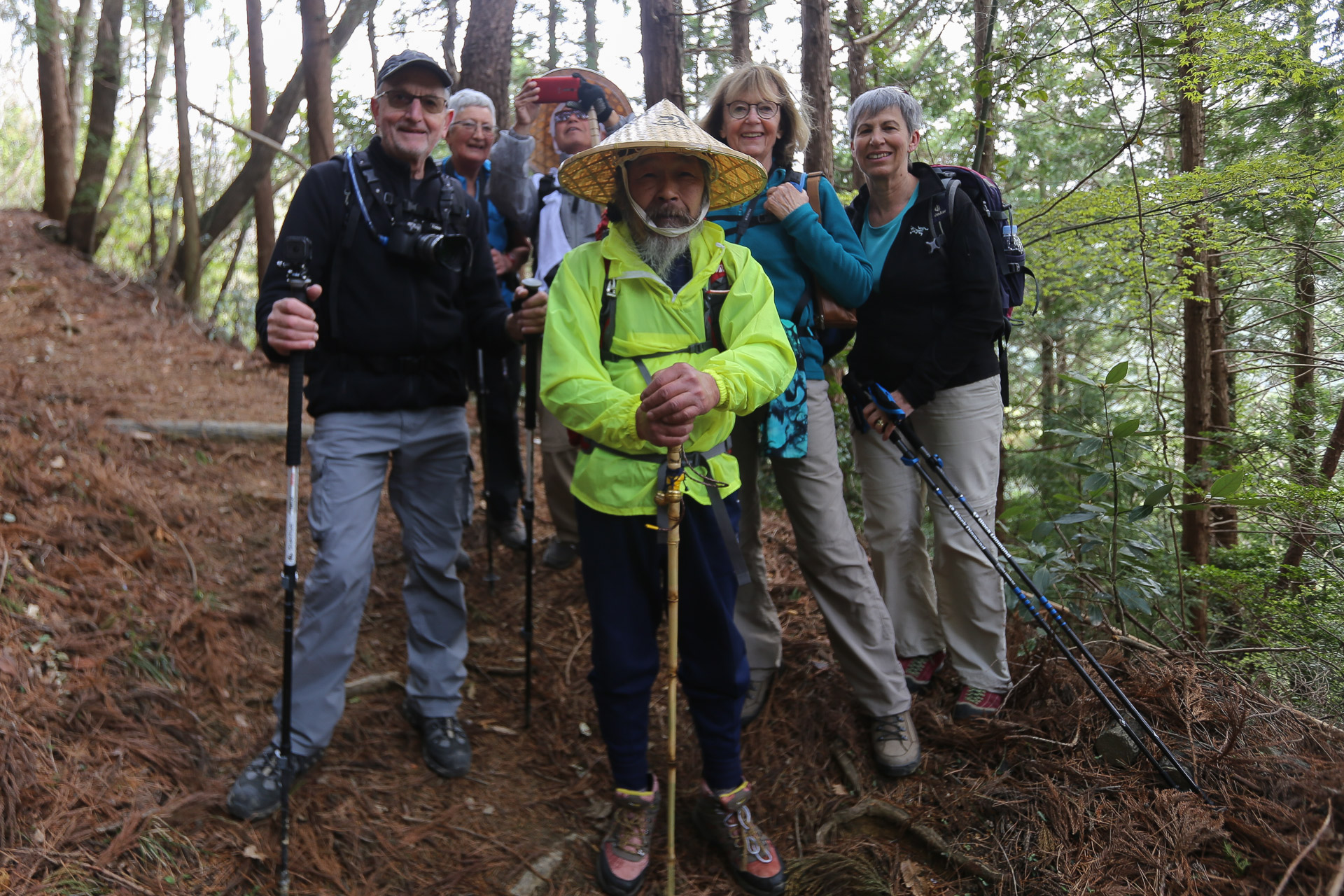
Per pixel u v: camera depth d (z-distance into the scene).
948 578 2.65
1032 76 4.40
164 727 2.35
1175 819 2.11
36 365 4.87
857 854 2.27
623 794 2.16
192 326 6.52
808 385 2.49
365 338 2.30
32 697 2.23
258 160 7.11
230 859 2.02
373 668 2.86
